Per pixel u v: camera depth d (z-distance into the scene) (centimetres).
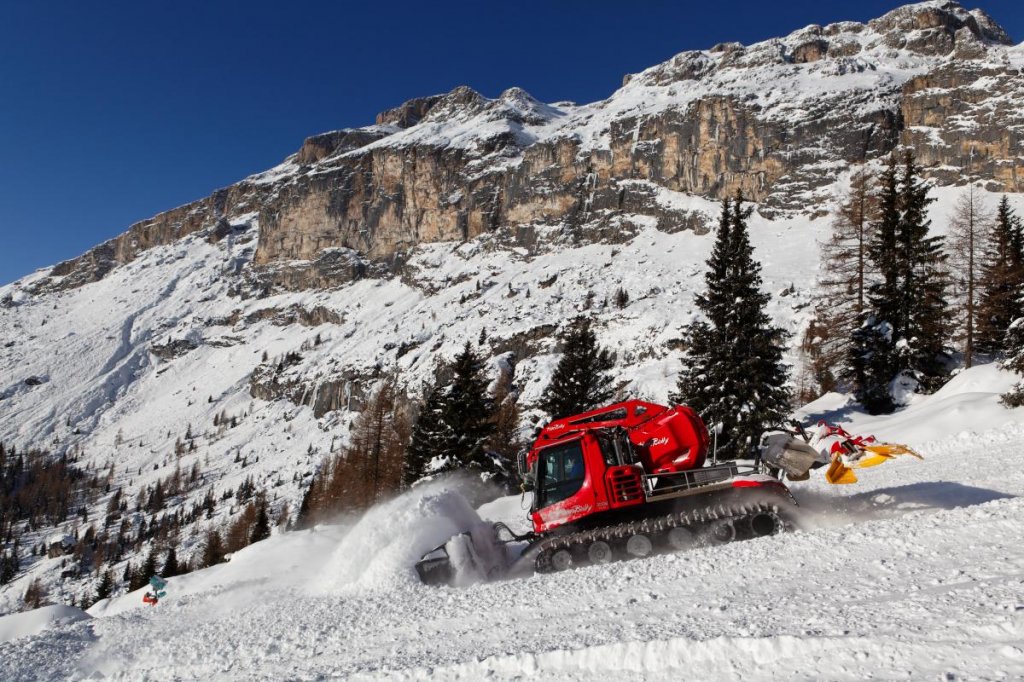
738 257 2898
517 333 11356
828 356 3388
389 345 15350
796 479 773
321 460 12544
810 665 291
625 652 344
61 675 626
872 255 3209
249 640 616
